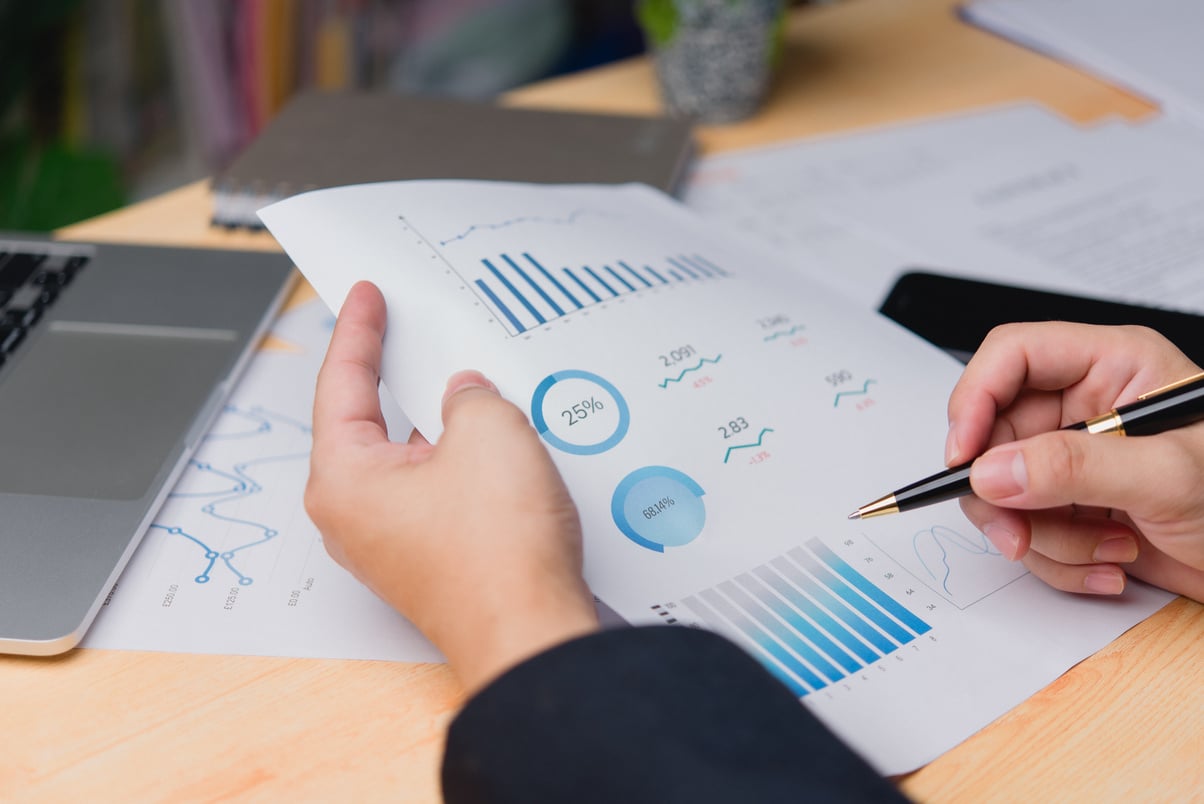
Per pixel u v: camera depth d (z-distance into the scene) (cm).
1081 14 101
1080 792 36
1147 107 89
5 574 42
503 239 52
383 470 38
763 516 42
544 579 34
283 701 39
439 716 39
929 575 42
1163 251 70
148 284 61
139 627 42
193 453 50
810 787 28
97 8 142
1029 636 41
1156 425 40
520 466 36
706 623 39
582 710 30
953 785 36
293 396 55
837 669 38
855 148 83
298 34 145
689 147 77
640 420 44
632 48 157
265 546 46
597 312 49
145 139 153
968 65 95
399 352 45
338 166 69
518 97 88
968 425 44
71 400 52
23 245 65
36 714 38
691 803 28
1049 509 41
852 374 49
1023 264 69
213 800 36
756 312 52
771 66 85
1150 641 41
